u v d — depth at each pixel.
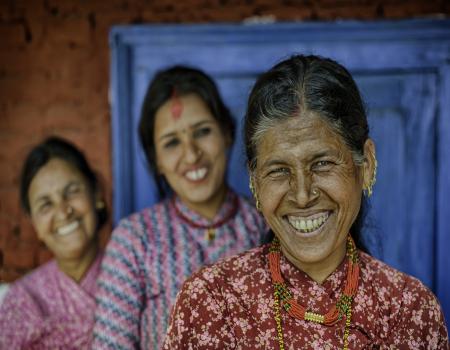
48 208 2.28
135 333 2.02
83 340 2.25
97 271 2.35
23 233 3.00
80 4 2.89
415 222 2.88
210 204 2.13
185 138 2.07
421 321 1.40
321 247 1.35
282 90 1.29
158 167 2.22
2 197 2.98
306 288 1.41
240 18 2.83
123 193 2.92
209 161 2.10
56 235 2.29
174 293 2.04
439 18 2.75
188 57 2.88
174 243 2.09
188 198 2.10
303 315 1.37
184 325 1.39
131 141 2.93
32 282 2.32
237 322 1.39
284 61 1.34
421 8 2.77
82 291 2.29
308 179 1.30
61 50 2.91
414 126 2.85
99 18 2.88
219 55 2.87
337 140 1.29
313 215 1.34
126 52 2.88
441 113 2.82
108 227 2.96
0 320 2.25
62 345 2.24
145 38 2.86
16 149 2.96
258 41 2.84
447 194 2.84
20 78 2.93
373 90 2.85
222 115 2.16
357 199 1.37
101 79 2.91
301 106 1.28
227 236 2.12
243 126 1.43
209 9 2.84
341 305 1.38
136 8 2.87
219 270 1.43
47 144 2.35
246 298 1.40
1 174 2.97
